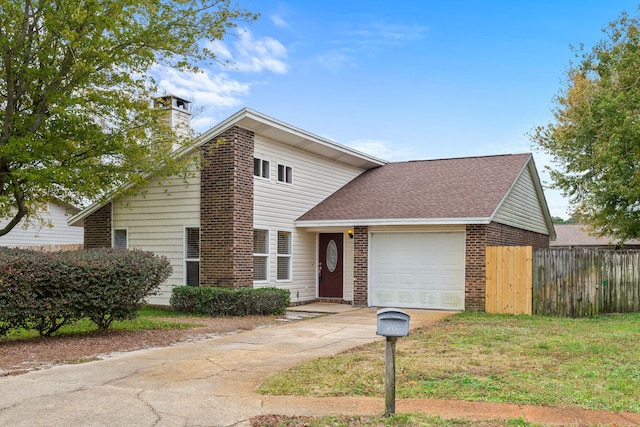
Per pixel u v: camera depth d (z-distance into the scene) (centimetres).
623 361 791
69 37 1229
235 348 935
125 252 1088
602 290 1560
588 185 2362
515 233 1800
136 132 1475
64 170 1327
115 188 1581
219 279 1518
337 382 675
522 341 975
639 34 1998
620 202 2325
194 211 1579
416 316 1394
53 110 1298
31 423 520
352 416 538
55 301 985
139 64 1460
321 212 1781
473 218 1468
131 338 1025
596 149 2067
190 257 1597
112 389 648
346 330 1154
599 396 603
